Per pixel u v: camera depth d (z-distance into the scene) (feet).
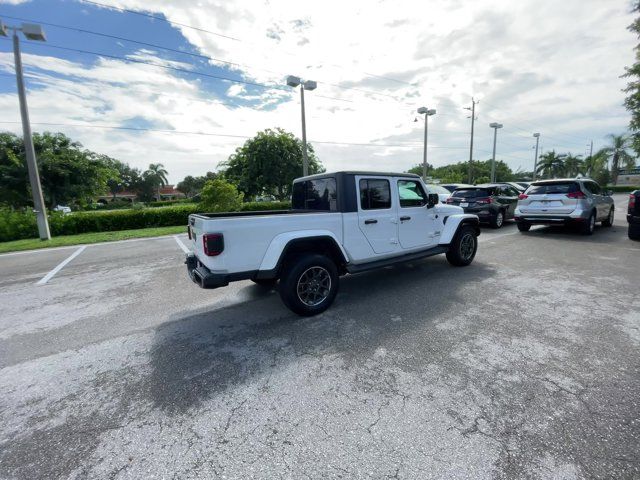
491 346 10.02
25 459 6.30
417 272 18.84
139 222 51.52
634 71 49.44
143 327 12.57
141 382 8.82
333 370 9.02
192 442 6.60
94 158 87.71
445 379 8.39
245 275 11.40
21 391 8.60
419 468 5.77
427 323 11.84
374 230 14.96
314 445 6.39
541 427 6.65
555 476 5.55
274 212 15.25
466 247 19.80
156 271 21.70
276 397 7.93
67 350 10.87
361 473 5.71
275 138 86.84
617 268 18.39
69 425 7.24
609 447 6.13
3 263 26.37
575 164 180.34
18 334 12.28
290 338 11.08
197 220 12.25
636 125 52.54
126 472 5.92
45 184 77.92
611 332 10.71
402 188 16.17
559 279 16.67
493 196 35.81
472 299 14.16
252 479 5.68
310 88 51.47
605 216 33.47
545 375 8.44
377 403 7.55
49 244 35.27
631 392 7.66
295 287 12.33
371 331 11.35
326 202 14.87
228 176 93.40
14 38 36.91
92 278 20.38
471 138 93.97
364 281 17.44
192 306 14.74
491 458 5.94
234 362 9.67
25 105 38.11
